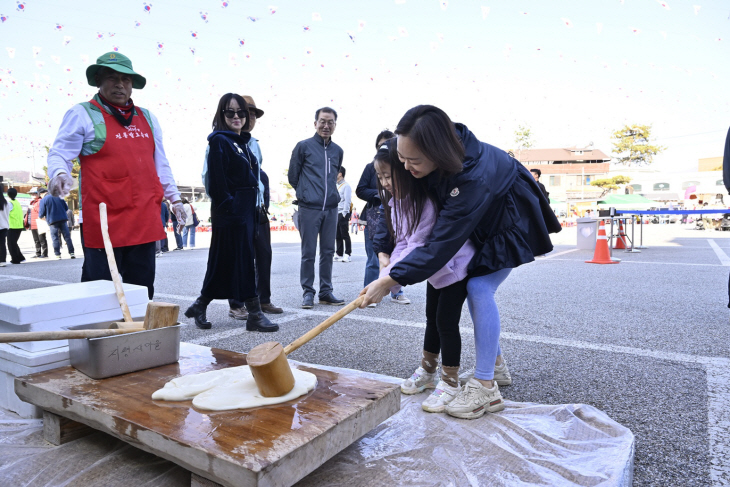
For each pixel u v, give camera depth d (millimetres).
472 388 1914
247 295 3549
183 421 1405
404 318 3961
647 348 2959
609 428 1734
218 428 1355
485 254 1930
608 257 7727
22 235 23281
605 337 3232
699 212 9953
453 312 2020
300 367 1937
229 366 1953
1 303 1957
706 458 1635
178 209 3213
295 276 6969
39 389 1682
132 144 2916
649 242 12414
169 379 1787
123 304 2148
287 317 4074
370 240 4602
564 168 60188
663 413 2008
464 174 1800
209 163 3463
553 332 3395
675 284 5418
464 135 1938
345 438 1425
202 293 3699
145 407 1516
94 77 2863
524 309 4207
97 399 1577
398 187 2002
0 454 1596
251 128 4020
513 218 1953
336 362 2801
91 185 2807
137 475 1456
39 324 1936
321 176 4441
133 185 2891
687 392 2229
